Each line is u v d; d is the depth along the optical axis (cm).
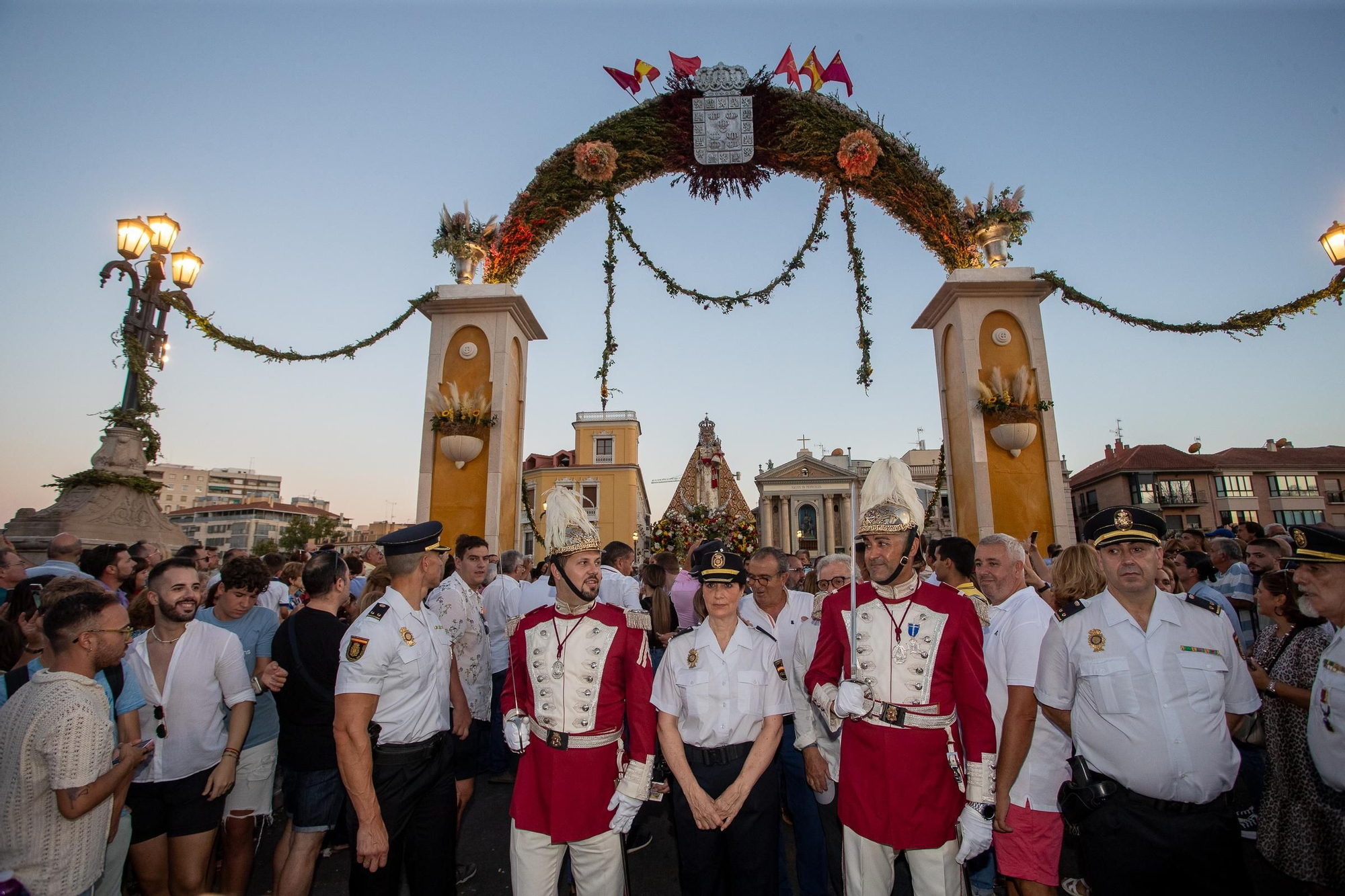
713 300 1132
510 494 1173
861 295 1134
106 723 306
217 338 962
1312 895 366
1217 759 296
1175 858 292
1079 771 316
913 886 308
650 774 329
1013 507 1086
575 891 348
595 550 346
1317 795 361
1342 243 897
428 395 1140
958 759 311
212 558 820
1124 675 308
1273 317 964
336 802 407
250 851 435
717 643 356
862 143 1128
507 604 719
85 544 814
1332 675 320
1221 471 4462
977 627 317
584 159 1150
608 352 1102
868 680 323
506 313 1154
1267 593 412
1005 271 1130
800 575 738
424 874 373
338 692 339
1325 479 4497
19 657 374
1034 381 1109
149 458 916
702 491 2611
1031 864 353
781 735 345
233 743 401
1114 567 317
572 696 337
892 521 326
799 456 5169
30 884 285
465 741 534
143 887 385
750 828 347
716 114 1164
